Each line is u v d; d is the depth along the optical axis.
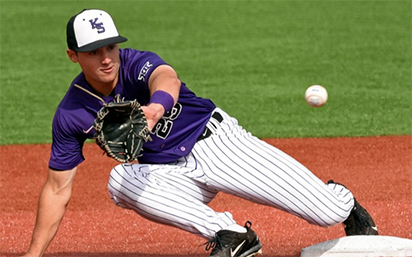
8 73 51.91
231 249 14.75
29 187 27.12
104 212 23.20
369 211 22.20
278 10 83.88
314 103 18.28
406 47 59.53
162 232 20.73
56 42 65.06
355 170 27.89
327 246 16.25
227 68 52.78
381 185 25.61
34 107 41.75
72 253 18.48
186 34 69.31
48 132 36.09
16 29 72.75
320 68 51.81
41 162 30.70
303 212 15.27
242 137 15.83
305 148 31.66
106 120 13.24
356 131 34.53
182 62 55.69
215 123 15.78
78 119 15.17
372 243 16.08
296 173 15.16
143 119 13.32
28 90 46.25
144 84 14.68
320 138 33.44
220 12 83.94
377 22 73.38
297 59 55.53
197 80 48.94
